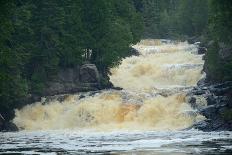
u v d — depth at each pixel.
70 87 127.25
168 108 108.19
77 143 67.31
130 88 134.88
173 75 142.88
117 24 143.38
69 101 117.44
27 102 117.88
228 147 56.47
